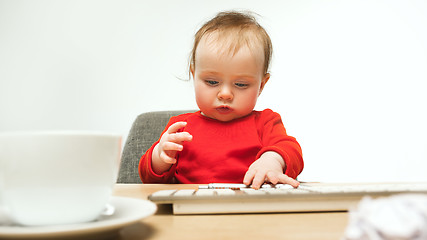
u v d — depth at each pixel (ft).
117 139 0.98
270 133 3.44
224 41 3.07
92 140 0.88
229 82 3.11
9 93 6.51
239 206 1.16
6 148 0.84
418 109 6.38
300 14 6.40
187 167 3.38
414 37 6.40
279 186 1.80
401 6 6.41
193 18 6.45
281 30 6.38
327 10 6.41
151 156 3.12
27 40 6.54
